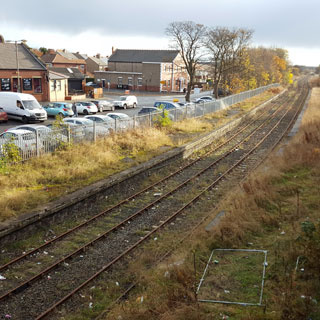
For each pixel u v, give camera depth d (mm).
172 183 17375
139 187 16766
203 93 74062
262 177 15633
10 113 32406
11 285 8812
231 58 51625
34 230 11727
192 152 23562
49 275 9359
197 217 13320
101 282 9055
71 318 7633
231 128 32688
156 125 26922
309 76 197000
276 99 62625
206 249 10070
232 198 14000
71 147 18766
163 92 76125
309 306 6867
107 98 57562
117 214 13516
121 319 7160
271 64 86938
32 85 45156
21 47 46219
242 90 63375
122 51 84438
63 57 84500
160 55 79750
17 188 13922
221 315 7012
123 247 11008
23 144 16562
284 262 8742
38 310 7957
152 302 7609
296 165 17703
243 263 9156
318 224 9344
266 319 6680
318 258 8273
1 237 10531
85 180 15445
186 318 6891
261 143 26625
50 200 13008
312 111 40594
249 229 11109
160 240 11438
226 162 21438
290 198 13422
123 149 21078
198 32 46156
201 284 8289
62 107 36281
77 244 11117
